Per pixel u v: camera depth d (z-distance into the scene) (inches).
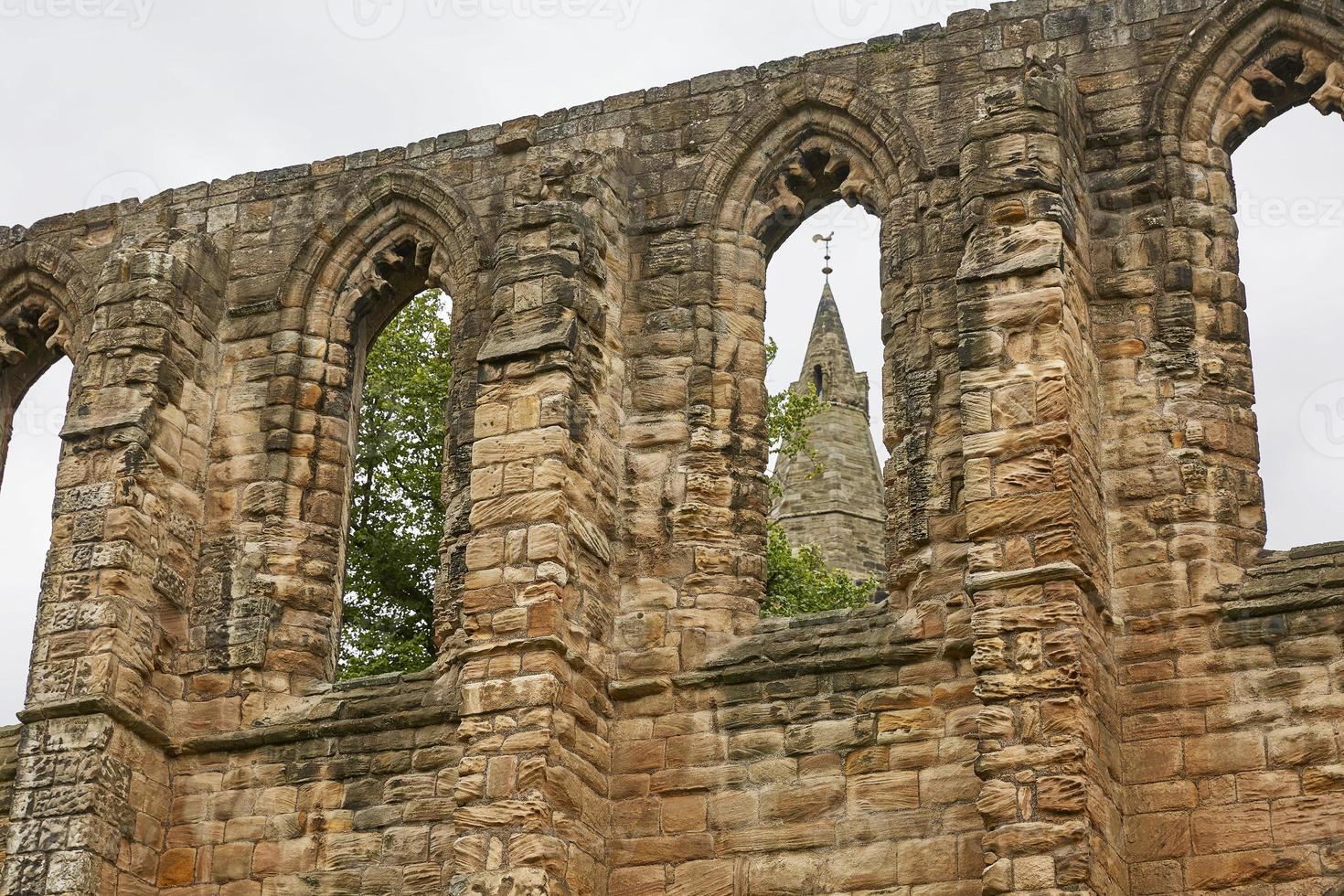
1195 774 1103.6
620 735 1218.0
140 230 1508.4
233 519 1386.6
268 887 1255.5
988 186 1179.9
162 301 1397.6
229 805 1286.9
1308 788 1082.7
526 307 1261.1
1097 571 1128.8
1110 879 1056.2
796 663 1199.6
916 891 1123.9
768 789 1178.0
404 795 1250.0
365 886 1234.0
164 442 1369.3
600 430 1269.7
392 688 1306.6
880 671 1184.8
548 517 1199.6
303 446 1405.0
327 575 1380.4
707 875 1168.2
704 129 1379.2
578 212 1293.1
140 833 1270.9
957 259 1269.7
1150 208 1252.5
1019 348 1136.2
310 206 1469.0
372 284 1449.3
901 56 1346.0
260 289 1453.0
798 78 1365.7
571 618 1195.3
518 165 1421.0
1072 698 1051.3
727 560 1262.3
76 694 1268.5
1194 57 1278.3
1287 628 1120.8
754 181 1365.7
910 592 1213.1
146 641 1312.7
